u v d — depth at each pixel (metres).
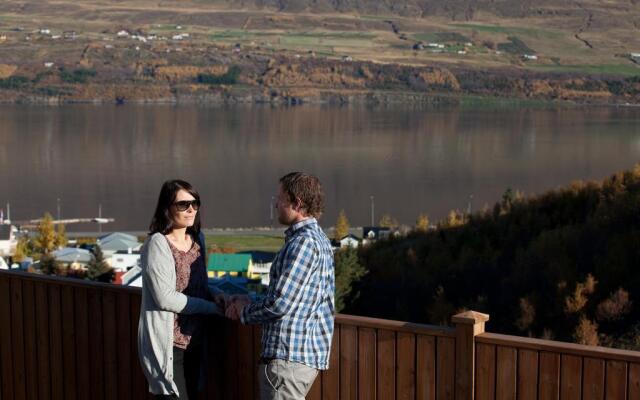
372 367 3.71
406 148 121.31
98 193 80.38
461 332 3.48
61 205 74.12
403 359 3.63
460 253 23.64
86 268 39.25
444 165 102.00
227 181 87.81
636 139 136.75
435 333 3.54
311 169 97.19
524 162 105.44
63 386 4.61
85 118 176.62
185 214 3.69
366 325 3.70
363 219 68.31
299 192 3.37
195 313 3.72
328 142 130.00
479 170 97.62
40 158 106.38
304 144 126.56
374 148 121.00
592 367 3.25
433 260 23.22
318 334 3.41
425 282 22.42
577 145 126.75
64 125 157.62
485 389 3.46
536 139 136.38
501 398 3.43
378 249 28.03
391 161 105.38
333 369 3.80
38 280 4.64
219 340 4.05
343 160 106.25
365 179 89.44
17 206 73.56
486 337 3.44
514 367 3.40
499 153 115.50
